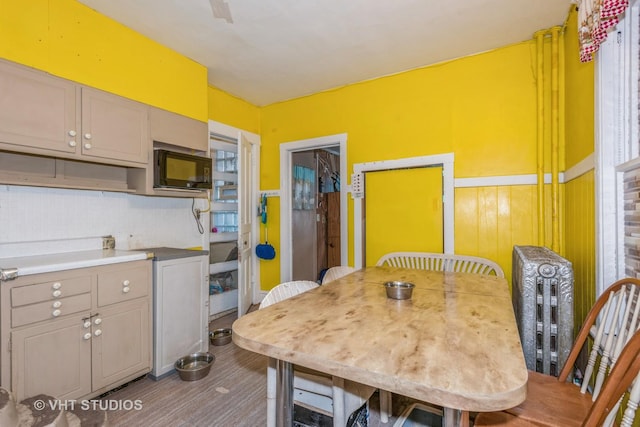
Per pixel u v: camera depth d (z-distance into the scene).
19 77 1.74
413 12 2.17
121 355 1.99
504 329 1.03
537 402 1.17
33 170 2.04
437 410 1.84
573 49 2.17
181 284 2.37
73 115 1.96
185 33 2.39
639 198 1.41
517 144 2.58
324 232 5.36
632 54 1.54
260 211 3.97
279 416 1.16
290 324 1.08
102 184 2.38
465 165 2.77
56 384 1.69
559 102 2.39
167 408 1.88
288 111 3.79
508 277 2.60
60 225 2.16
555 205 2.40
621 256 1.56
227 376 2.26
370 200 3.24
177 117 2.63
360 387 1.26
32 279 1.61
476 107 2.73
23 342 1.58
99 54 2.12
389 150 3.13
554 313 1.65
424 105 2.96
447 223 2.84
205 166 2.76
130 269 2.05
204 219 3.23
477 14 2.20
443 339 0.95
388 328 1.04
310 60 2.83
